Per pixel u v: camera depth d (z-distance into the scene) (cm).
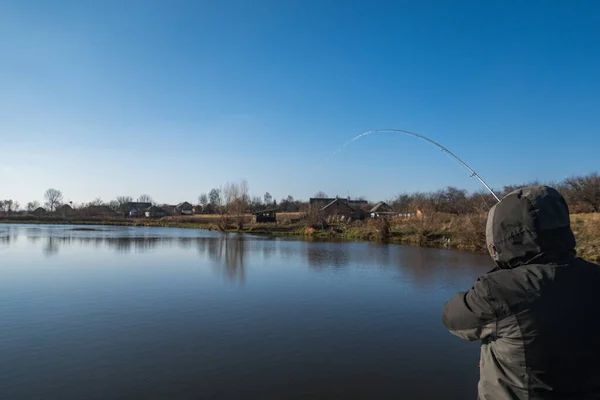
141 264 2011
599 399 163
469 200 4419
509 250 186
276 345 820
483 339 190
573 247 183
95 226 7156
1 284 1461
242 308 1122
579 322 164
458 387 643
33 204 11881
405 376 680
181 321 987
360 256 2394
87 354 766
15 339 850
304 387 637
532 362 167
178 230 5756
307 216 5703
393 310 1111
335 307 1142
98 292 1327
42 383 641
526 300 170
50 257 2275
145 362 727
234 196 5712
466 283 1527
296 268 1903
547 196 185
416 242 3297
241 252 2639
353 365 725
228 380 658
